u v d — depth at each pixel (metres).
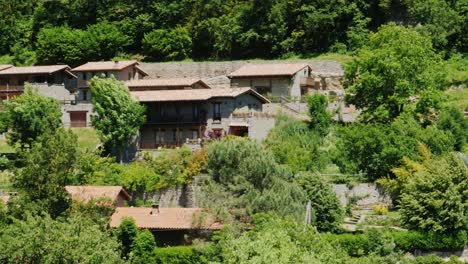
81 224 56.03
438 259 64.44
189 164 82.31
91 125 104.31
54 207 63.41
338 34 141.00
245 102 100.00
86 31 149.25
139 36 152.12
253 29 144.00
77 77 121.44
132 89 111.69
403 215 70.75
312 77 117.38
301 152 88.06
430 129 86.44
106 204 66.38
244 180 71.06
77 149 68.81
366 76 97.50
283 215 67.75
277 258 50.91
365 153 83.62
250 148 73.62
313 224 70.50
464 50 130.00
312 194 72.81
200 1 151.38
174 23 154.00
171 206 81.88
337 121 102.00
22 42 157.88
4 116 97.81
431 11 133.50
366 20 139.88
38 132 93.44
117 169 83.62
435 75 100.06
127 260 60.66
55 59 145.50
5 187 83.81
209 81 126.00
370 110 97.50
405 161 79.94
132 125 95.50
